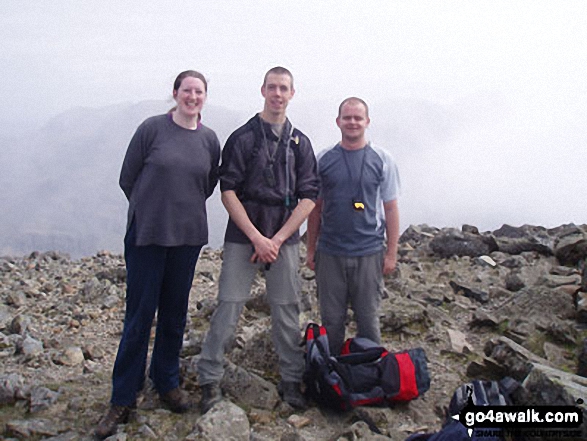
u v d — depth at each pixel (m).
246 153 4.43
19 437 4.08
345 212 4.89
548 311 6.11
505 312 6.44
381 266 5.10
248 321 6.90
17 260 12.60
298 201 4.61
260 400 4.61
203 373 4.50
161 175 3.99
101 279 9.78
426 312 6.60
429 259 9.66
